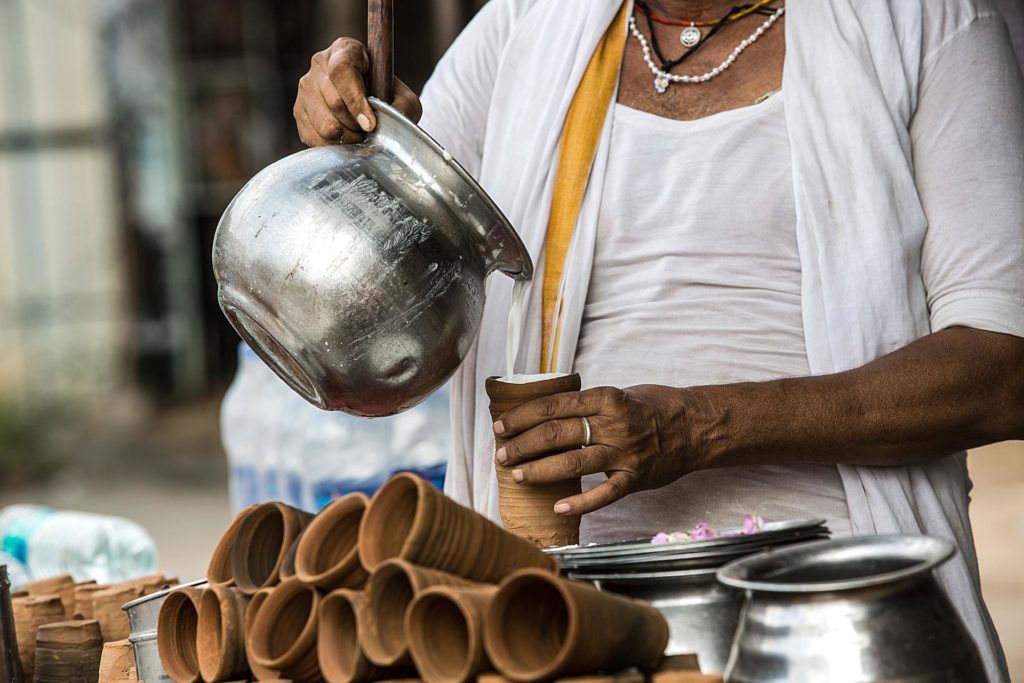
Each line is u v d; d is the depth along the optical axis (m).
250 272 2.45
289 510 2.07
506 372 2.90
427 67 14.83
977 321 2.72
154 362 19.75
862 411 2.67
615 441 2.52
